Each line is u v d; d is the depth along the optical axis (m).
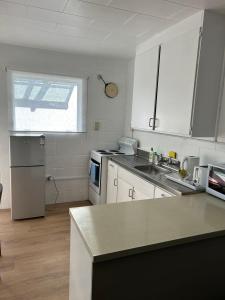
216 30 1.95
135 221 1.37
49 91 3.48
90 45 3.07
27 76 3.32
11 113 3.30
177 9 1.93
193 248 1.29
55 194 3.73
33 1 1.93
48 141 3.56
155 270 1.21
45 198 3.52
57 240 2.69
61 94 3.55
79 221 1.34
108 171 3.34
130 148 3.58
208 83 1.98
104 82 3.74
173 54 2.21
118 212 1.49
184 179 2.12
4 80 3.21
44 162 3.18
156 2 1.85
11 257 2.34
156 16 2.09
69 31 2.59
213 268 1.38
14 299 1.83
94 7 2.00
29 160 3.08
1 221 3.09
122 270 1.13
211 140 2.15
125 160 3.10
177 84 2.15
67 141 3.67
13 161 3.01
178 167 2.63
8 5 2.01
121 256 1.07
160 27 2.32
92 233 1.21
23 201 3.13
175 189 1.93
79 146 3.75
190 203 1.70
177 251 1.25
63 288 1.96
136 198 2.54
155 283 1.22
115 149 3.94
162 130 2.39
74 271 1.39
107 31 2.53
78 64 3.54
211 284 1.39
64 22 2.35
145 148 3.35
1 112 3.27
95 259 1.03
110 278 1.11
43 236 2.77
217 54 1.97
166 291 1.26
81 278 1.26
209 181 1.86
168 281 1.26
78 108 3.68
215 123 2.08
